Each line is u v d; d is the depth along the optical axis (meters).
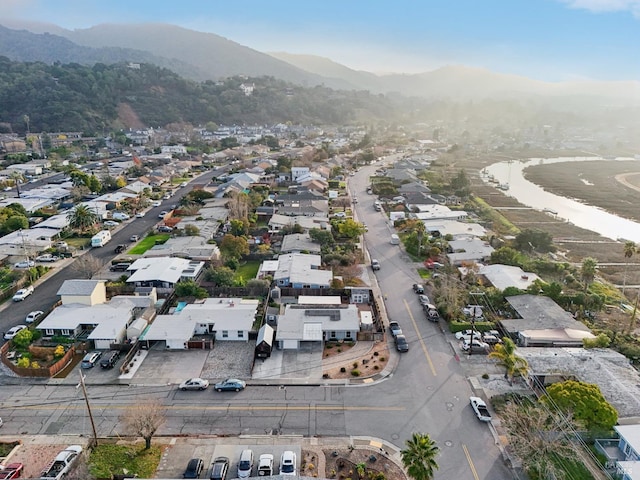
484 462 47.91
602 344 67.38
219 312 74.62
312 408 56.12
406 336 73.19
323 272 92.12
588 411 49.50
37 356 66.44
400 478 45.66
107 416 54.69
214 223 124.19
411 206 150.50
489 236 120.75
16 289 87.12
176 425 53.03
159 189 171.75
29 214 133.12
